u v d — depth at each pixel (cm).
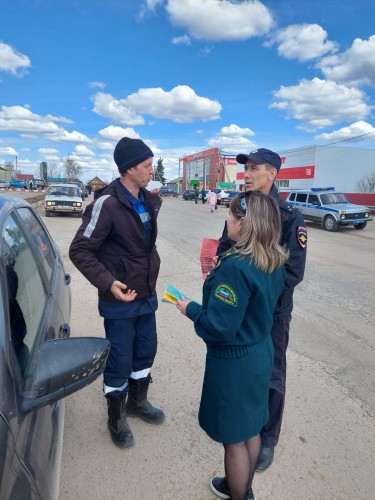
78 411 283
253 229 168
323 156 3278
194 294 572
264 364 180
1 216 182
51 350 135
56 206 1609
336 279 705
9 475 102
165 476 225
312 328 456
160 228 1348
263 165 219
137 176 220
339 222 1521
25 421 120
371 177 3388
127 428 248
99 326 436
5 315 130
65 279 302
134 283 230
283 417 284
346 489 221
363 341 423
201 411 187
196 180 6075
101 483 218
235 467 188
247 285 163
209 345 181
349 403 305
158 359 364
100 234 215
